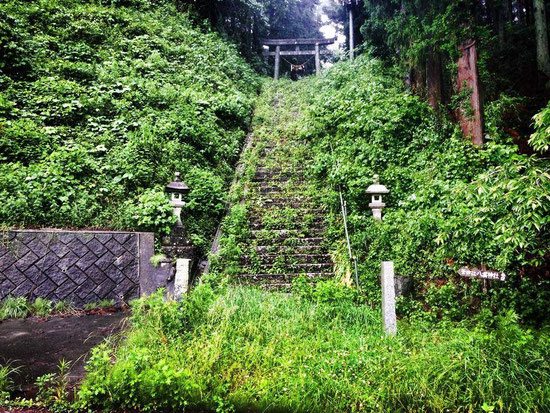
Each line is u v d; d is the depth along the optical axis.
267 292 5.45
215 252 6.88
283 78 18.53
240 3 17.62
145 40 12.70
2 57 8.70
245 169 9.39
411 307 5.40
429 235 5.80
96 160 7.37
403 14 9.62
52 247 5.40
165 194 7.27
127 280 5.61
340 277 6.07
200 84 11.75
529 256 5.43
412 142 8.25
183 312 3.82
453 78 7.97
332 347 3.67
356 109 10.00
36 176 6.21
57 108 8.20
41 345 3.82
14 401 2.70
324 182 8.61
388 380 2.96
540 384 2.81
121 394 2.76
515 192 2.98
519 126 8.52
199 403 2.77
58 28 11.29
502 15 11.95
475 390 2.80
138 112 9.01
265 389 2.82
